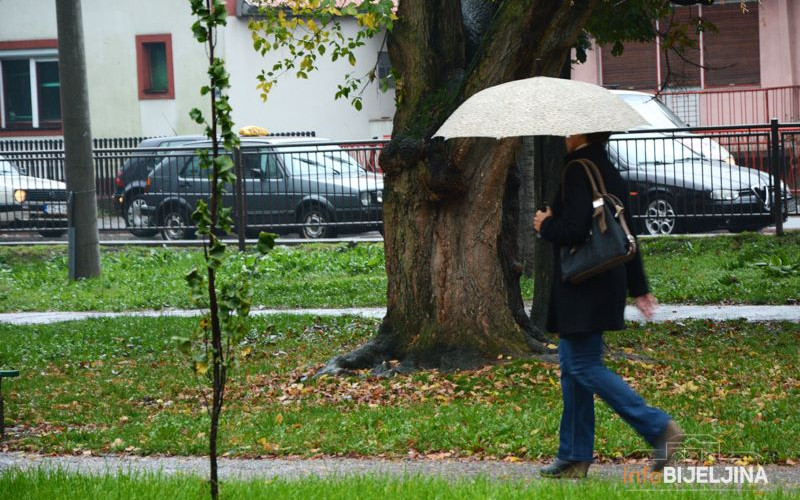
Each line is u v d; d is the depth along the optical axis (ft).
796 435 32.81
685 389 40.42
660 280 74.64
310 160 96.27
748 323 58.03
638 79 134.10
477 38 50.03
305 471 30.94
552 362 45.27
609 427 34.09
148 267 92.07
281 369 49.26
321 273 86.17
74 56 86.28
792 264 74.38
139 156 100.58
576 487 26.73
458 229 46.55
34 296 81.51
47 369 53.06
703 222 85.97
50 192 100.99
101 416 41.14
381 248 91.35
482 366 45.19
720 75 132.46
